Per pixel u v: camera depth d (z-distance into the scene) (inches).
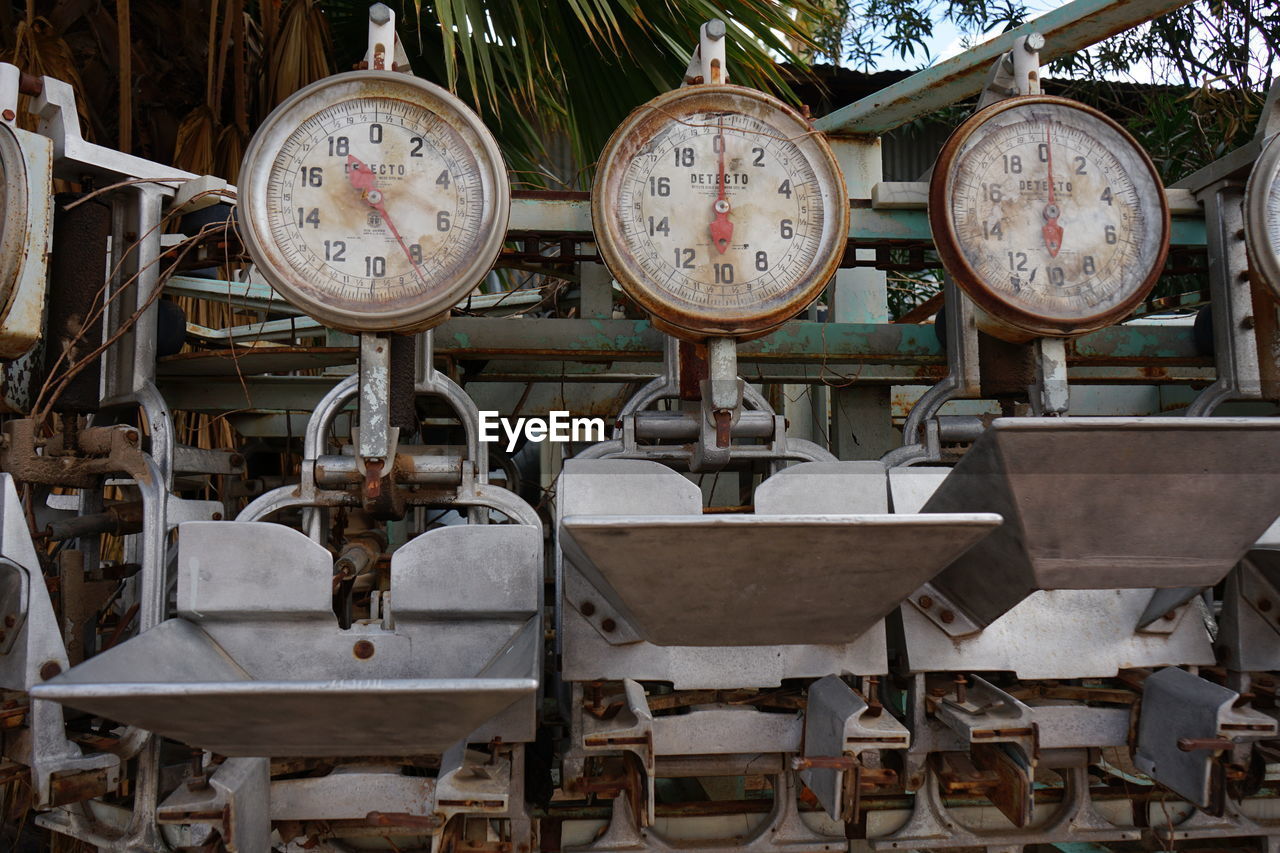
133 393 75.7
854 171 109.4
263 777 60.1
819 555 50.1
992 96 76.4
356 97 64.1
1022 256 68.1
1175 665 69.9
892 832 72.2
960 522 47.7
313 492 69.3
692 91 65.2
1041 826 73.0
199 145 124.1
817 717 62.6
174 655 56.6
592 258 89.2
